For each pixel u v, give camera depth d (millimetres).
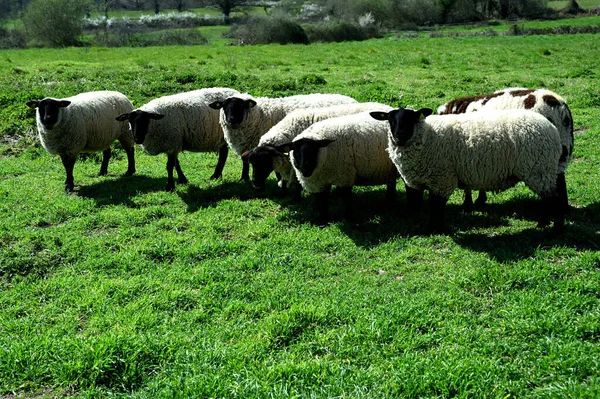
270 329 5738
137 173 12328
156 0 94438
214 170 12430
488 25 57906
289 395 4664
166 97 11094
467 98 9789
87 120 11039
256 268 7391
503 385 4645
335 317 5934
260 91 18812
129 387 5039
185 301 6539
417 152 7852
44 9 50000
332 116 9766
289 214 9273
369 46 36812
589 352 4965
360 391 4672
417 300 6164
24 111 15711
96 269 7480
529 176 7516
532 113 7602
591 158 11641
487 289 6395
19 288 6957
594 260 6801
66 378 5082
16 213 9570
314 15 65812
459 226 8500
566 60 25766
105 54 34406
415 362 5027
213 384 4762
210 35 58562
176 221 9109
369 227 8734
